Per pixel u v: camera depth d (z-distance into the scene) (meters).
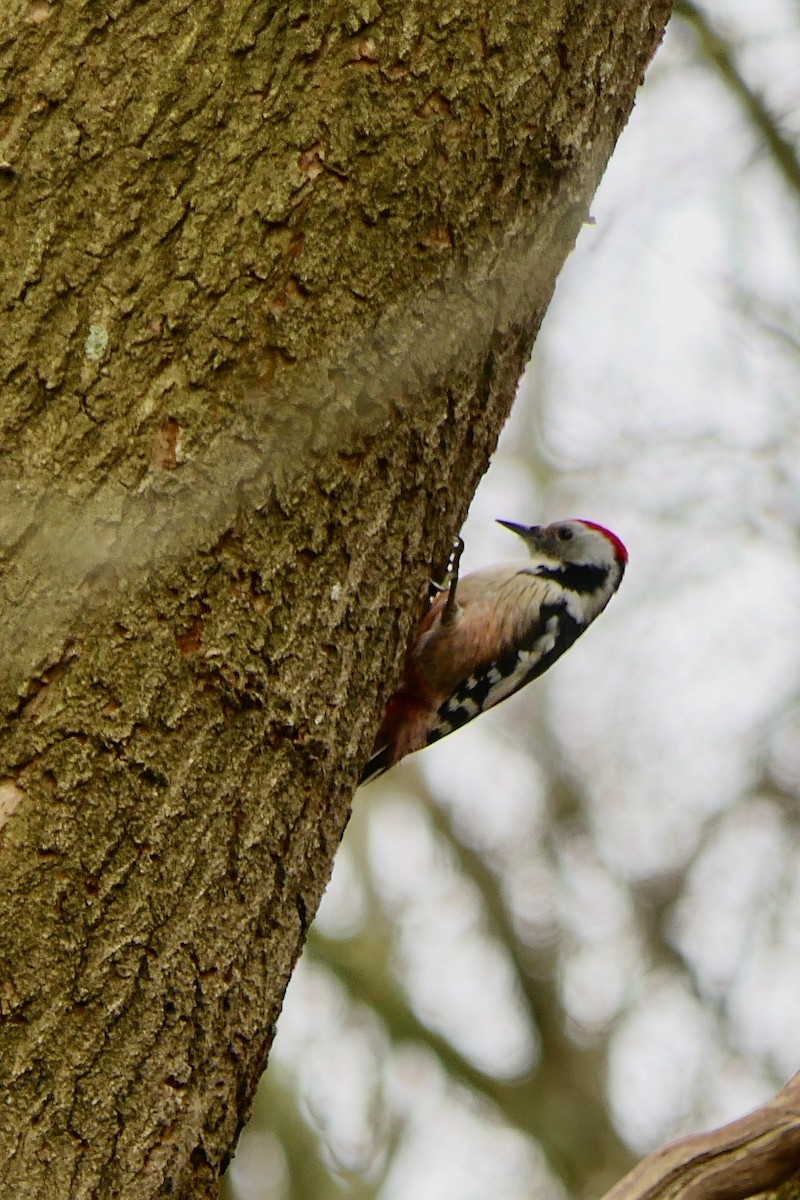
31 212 5.10
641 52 6.30
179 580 5.08
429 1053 17.75
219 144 5.24
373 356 5.38
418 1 5.47
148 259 5.14
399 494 5.56
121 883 4.88
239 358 5.19
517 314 5.91
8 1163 4.61
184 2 5.30
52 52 5.20
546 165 5.77
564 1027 18.70
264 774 5.18
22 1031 4.71
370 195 5.37
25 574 4.92
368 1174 17.12
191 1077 4.95
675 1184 5.76
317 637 5.32
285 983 5.35
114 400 5.06
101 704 4.93
